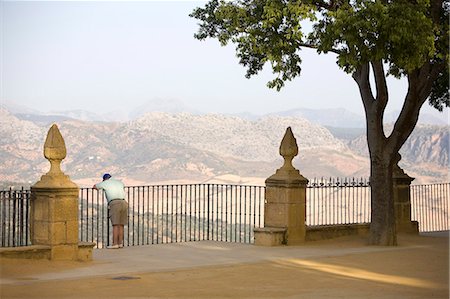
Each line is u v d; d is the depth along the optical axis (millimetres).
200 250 21312
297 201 23172
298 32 20453
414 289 14742
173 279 15625
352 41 19250
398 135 22844
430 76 22672
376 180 23109
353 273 16828
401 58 19500
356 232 25266
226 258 19297
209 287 14664
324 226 24125
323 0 22000
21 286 14469
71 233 18266
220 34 22797
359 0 19484
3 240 18188
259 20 21969
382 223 22969
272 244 22500
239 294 13906
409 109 22609
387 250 21328
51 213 17922
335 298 13570
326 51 19875
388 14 19156
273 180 23125
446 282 15648
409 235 26141
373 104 23078
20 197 18812
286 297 13633
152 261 18625
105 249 21562
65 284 14805
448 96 28359
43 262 17562
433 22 21391
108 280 15352
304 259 19094
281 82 21969
